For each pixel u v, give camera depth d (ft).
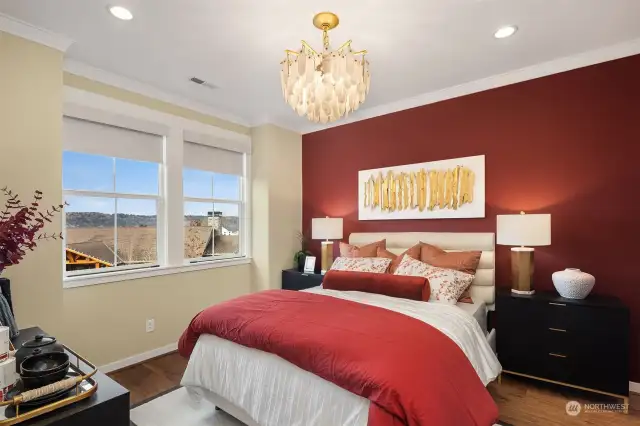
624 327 7.48
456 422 4.57
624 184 8.60
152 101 11.00
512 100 10.20
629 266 8.51
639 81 8.40
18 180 7.42
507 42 8.28
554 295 8.73
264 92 11.35
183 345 7.72
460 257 10.05
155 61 9.20
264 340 6.08
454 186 11.18
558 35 7.97
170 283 11.35
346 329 5.87
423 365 4.91
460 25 7.52
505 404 7.79
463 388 5.11
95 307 9.49
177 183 11.66
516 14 7.14
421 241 11.51
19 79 7.45
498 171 10.43
